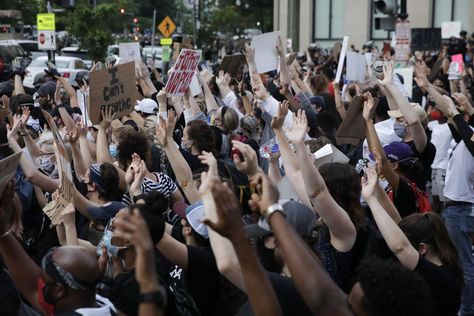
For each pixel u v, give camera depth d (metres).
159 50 36.16
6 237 4.03
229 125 8.55
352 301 3.27
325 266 4.85
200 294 4.34
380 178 6.43
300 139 4.73
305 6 42.50
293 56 15.41
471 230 7.72
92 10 23.41
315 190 4.66
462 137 7.44
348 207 5.04
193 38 40.44
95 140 8.70
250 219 5.61
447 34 28.23
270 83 12.23
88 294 3.62
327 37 42.31
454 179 7.78
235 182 5.85
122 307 3.98
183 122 9.55
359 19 40.31
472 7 36.34
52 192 6.15
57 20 24.33
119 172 6.34
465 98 7.92
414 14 37.25
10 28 42.38
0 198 4.03
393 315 3.14
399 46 16.91
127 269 4.29
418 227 4.96
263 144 7.95
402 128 7.91
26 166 6.09
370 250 4.93
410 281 3.17
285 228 3.29
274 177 5.89
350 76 12.41
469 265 7.55
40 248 6.33
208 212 3.73
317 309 3.23
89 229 5.64
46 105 11.20
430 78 15.92
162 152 7.57
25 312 4.68
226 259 3.83
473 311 7.29
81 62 26.86
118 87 7.48
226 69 12.97
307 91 12.26
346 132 7.72
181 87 8.73
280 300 3.76
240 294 4.36
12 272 4.02
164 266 4.63
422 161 7.41
